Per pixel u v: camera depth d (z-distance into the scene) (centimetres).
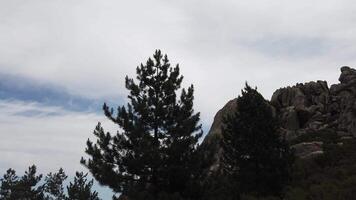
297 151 3928
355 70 5719
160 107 2808
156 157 2591
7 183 6278
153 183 2709
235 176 2892
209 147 2816
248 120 3042
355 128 4306
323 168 3347
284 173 2866
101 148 2778
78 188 4881
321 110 5134
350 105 4694
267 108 3106
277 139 2997
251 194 2761
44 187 6325
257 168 2856
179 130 2769
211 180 2739
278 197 2650
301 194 2678
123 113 2820
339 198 2567
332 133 4291
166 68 2986
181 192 2675
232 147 3033
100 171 2702
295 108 5175
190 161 2695
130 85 2933
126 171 2741
